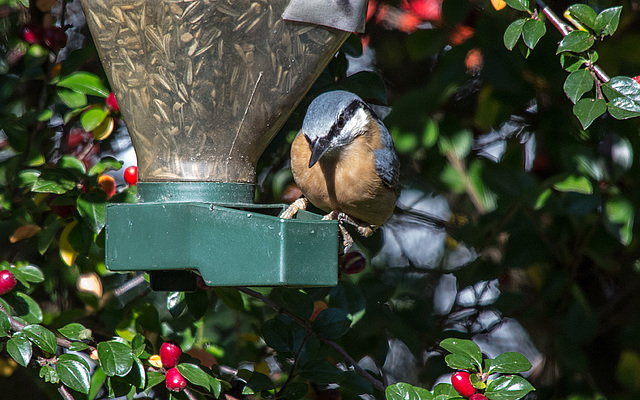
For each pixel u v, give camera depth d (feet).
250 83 21.13
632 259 32.14
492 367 20.98
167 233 20.30
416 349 28.91
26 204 27.04
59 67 27.84
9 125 26.50
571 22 22.27
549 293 28.68
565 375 29.27
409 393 21.26
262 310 31.45
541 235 28.86
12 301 23.72
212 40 20.54
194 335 28.30
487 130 30.27
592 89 21.67
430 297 35.83
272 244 18.79
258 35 20.75
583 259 32.32
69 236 25.35
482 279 30.04
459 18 28.60
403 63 34.45
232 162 21.74
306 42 21.42
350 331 28.94
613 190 27.14
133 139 22.16
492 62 27.37
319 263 19.16
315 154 24.16
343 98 24.98
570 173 26.61
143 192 21.91
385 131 26.63
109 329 27.35
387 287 29.48
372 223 27.43
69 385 21.17
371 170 25.32
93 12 21.02
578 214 26.61
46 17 29.32
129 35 20.75
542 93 29.71
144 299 31.65
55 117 30.32
